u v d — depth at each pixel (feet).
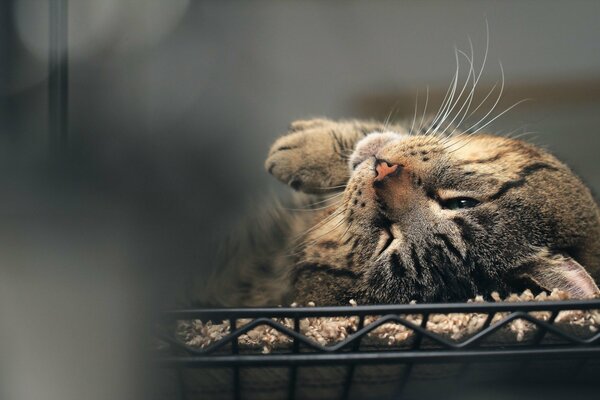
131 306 1.99
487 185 2.54
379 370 2.15
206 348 2.08
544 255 2.46
